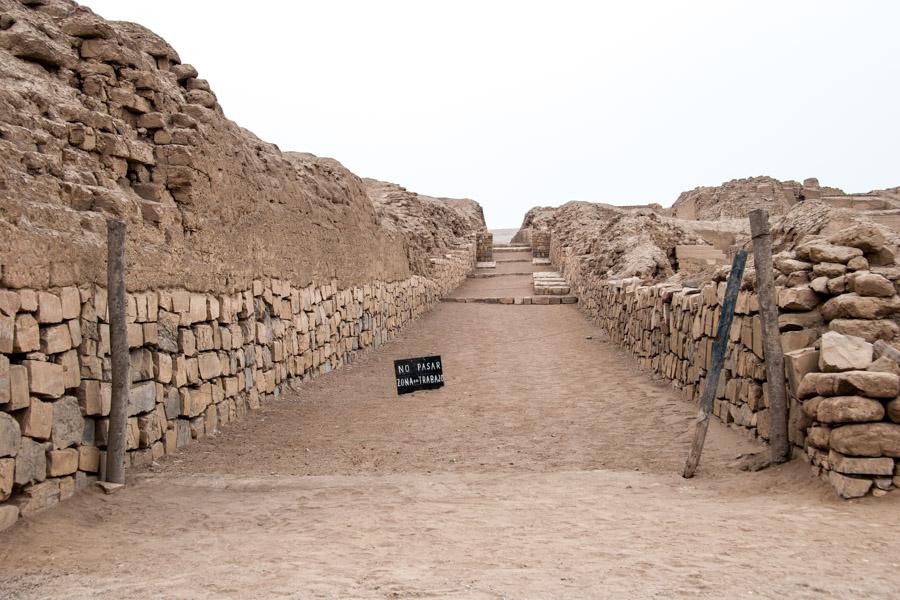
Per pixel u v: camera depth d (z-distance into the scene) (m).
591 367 15.58
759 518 5.94
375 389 14.24
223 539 5.93
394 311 21.55
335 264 16.34
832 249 8.02
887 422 6.27
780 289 8.27
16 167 7.36
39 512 6.43
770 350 7.62
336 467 8.92
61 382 6.89
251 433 10.48
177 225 9.50
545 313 24.31
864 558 4.83
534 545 5.47
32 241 6.56
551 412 11.71
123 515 6.73
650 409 11.51
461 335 21.06
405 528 6.13
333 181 17.22
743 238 25.50
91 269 7.55
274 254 12.82
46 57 9.17
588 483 7.85
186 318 9.55
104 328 7.73
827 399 6.45
